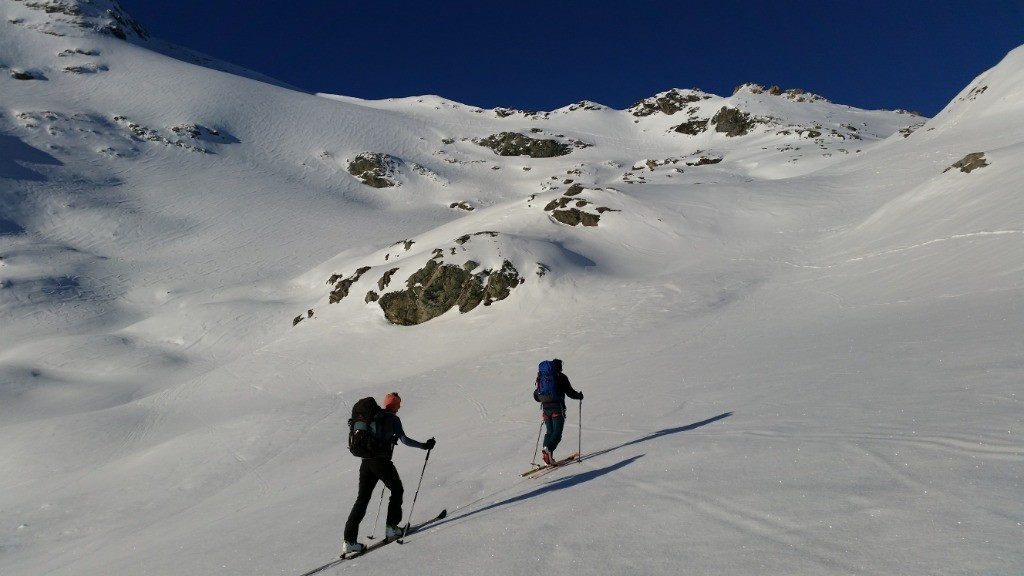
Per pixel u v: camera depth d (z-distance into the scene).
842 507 3.62
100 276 51.59
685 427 7.41
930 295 15.36
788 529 3.47
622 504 4.62
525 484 6.57
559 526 4.43
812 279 23.44
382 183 94.44
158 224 65.94
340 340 31.52
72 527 12.85
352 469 11.06
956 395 5.93
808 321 16.66
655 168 68.50
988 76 52.75
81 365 32.97
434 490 7.40
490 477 7.43
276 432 16.77
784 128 92.00
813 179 43.19
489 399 15.80
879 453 4.50
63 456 19.27
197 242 62.50
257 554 6.15
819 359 10.40
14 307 43.16
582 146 124.44
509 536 4.49
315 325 34.72
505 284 31.17
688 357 14.91
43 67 104.75
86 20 128.62
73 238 60.09
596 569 3.50
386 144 114.19
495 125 140.75
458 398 17.11
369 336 31.42
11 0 125.19
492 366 21.17
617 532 4.03
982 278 15.02
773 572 2.98
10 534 12.91
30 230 59.81
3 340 38.59
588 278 31.20
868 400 6.60
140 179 77.25
